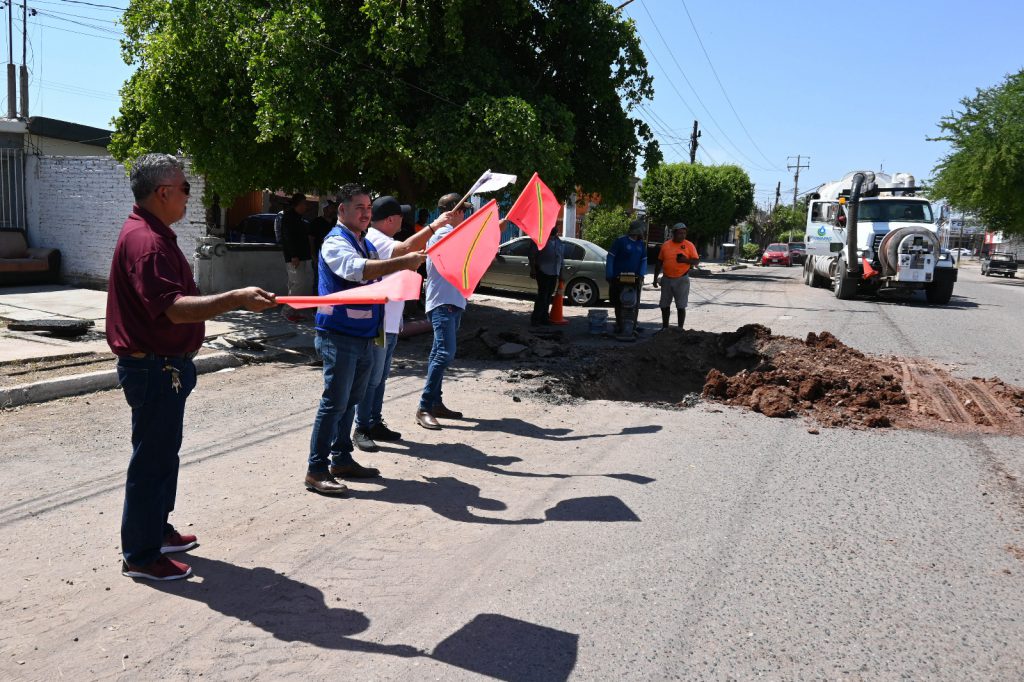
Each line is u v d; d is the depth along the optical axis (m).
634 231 11.15
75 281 14.37
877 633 3.25
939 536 4.28
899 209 19.48
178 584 3.48
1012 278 40.84
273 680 2.80
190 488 4.68
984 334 13.05
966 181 33.88
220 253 12.59
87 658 2.89
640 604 3.43
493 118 9.56
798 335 12.44
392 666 2.91
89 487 4.63
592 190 12.61
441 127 9.73
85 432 5.74
